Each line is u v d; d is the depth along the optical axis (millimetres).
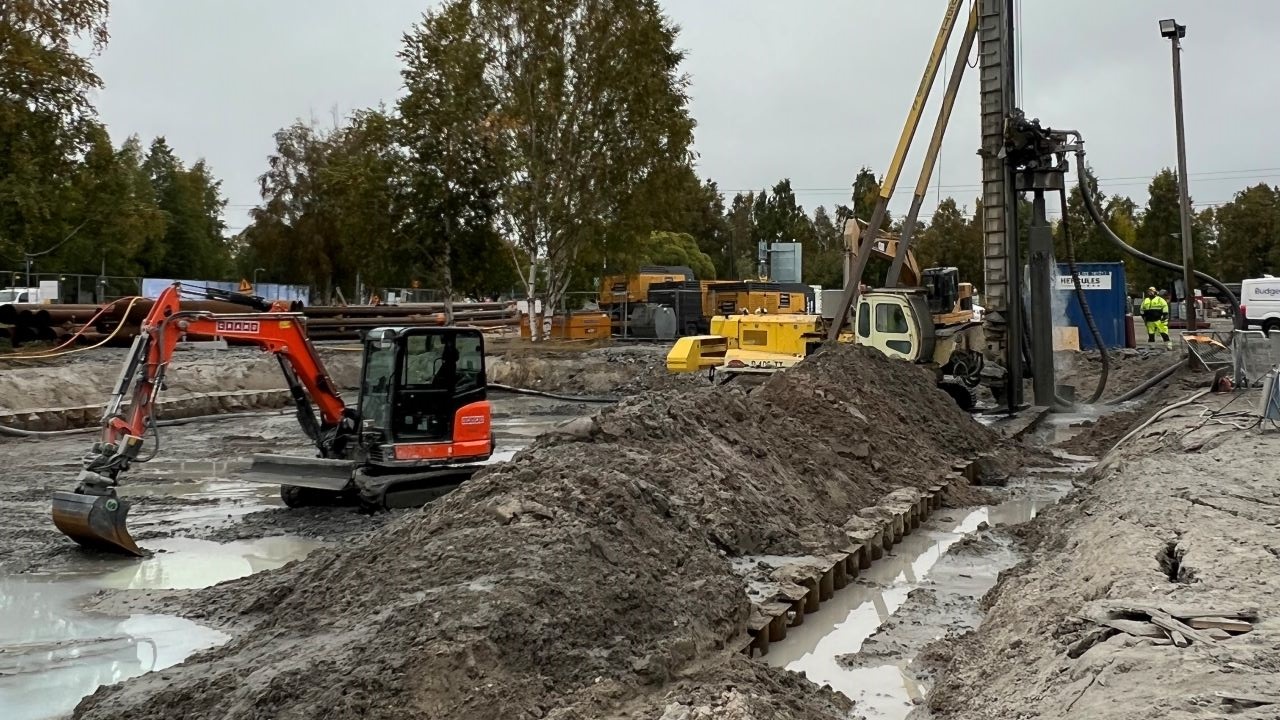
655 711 5805
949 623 8742
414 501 13109
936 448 16047
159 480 15961
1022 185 22156
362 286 53500
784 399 14711
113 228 34594
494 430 22688
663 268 48844
